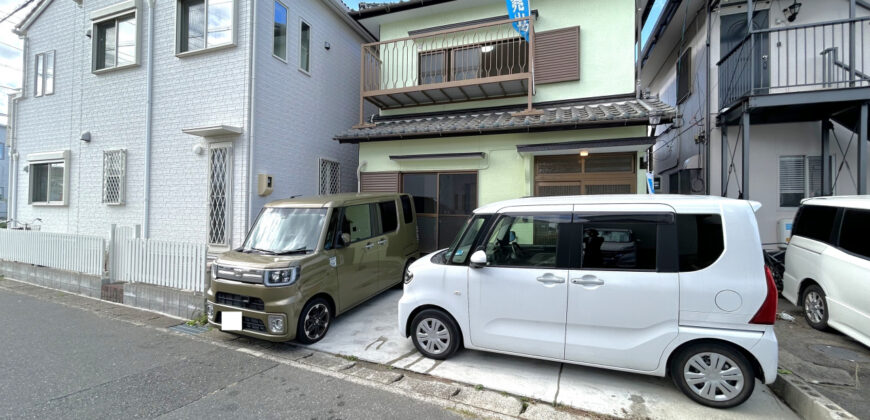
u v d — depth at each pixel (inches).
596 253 126.8
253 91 270.5
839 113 240.2
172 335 178.5
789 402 119.0
